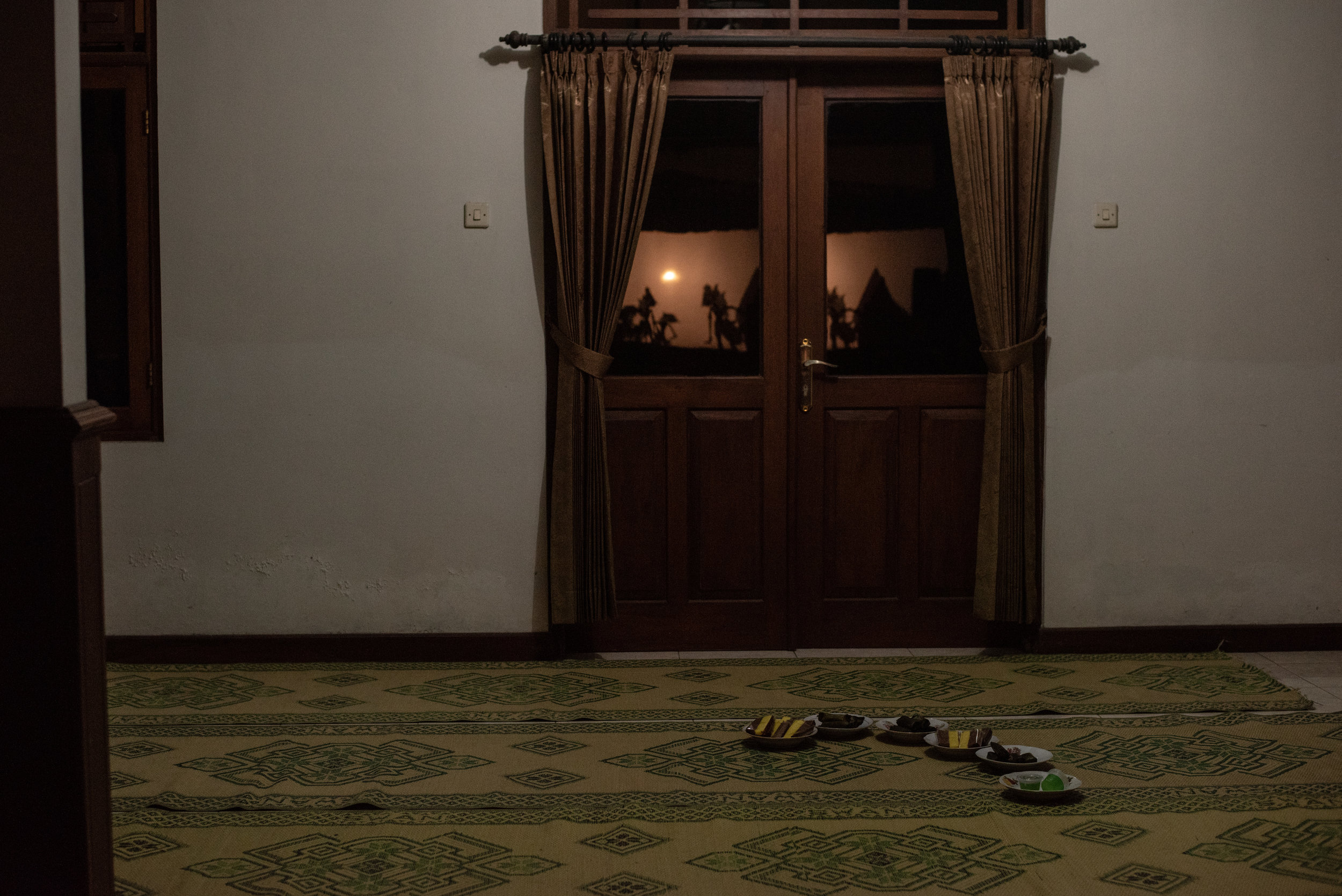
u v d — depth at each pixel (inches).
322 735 142.3
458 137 175.8
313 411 176.7
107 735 90.4
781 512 183.2
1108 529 181.3
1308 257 180.5
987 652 183.3
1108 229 179.3
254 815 116.2
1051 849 106.7
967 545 183.8
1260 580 182.2
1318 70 179.2
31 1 83.7
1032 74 175.5
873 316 182.9
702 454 182.7
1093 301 179.9
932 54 177.6
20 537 84.2
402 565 178.2
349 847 108.2
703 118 180.9
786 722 138.9
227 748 137.3
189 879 101.0
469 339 177.3
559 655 179.2
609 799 120.2
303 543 177.3
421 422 177.5
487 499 178.4
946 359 183.6
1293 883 99.1
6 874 85.2
